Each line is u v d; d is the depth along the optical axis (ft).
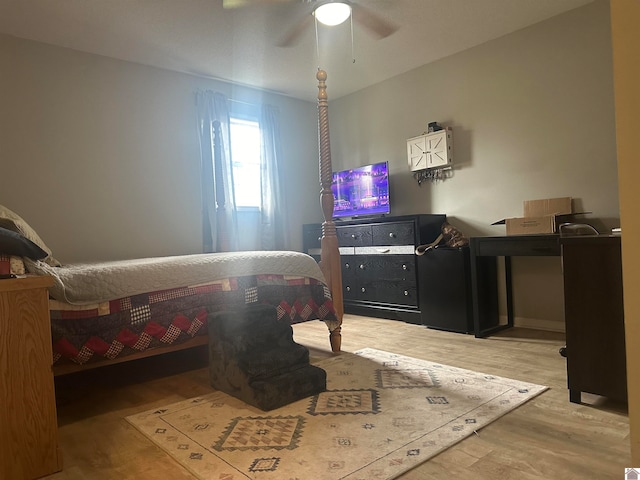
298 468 5.15
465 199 13.70
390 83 15.71
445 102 14.08
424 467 5.09
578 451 5.31
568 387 6.79
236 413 6.88
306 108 17.89
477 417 6.34
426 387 7.68
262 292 9.21
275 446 5.72
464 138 13.65
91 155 12.66
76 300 6.89
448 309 12.25
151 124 13.80
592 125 11.08
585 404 6.72
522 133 12.35
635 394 2.87
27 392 5.19
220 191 14.53
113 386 8.61
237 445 5.80
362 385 7.90
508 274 12.60
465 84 13.55
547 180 11.90
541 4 10.97
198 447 5.79
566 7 11.20
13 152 11.45
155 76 13.92
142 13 10.56
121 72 13.25
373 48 13.03
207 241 14.57
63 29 11.26
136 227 13.42
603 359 6.40
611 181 10.81
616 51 2.89
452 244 12.51
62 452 5.57
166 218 14.01
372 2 10.55
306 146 17.83
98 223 12.73
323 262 10.46
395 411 6.68
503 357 9.44
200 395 7.86
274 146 16.39
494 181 12.99
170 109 14.20
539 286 12.21
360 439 5.81
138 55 12.98
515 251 10.65
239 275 8.90
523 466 5.02
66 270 7.23
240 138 15.89
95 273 7.26
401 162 15.49
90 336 7.05
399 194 15.60
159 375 9.25
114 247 12.98
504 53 12.62
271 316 8.27
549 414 6.40
